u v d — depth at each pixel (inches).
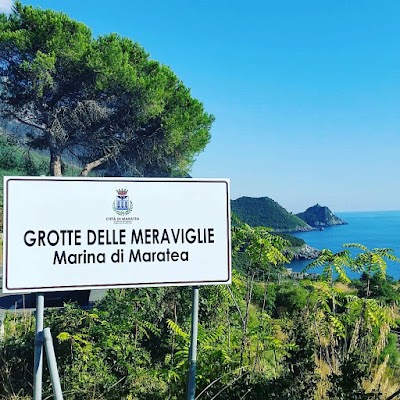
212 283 160.7
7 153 1214.3
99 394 202.7
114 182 155.7
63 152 1272.1
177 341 254.8
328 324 200.7
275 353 204.8
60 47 1126.4
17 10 1162.6
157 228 157.9
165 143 1258.0
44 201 150.8
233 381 175.5
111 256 154.3
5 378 211.3
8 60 1157.1
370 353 196.5
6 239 147.8
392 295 216.4
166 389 205.3
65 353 218.8
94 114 1179.9
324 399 177.9
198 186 161.5
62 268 150.8
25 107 1214.3
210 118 1348.4
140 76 1234.6
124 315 247.4
